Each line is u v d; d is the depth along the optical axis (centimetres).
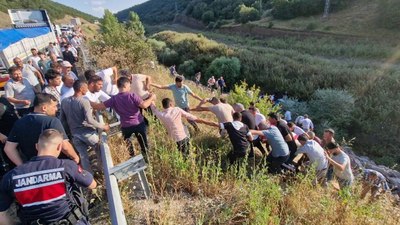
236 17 6106
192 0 9931
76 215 263
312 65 2236
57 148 266
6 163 394
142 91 633
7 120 425
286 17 4875
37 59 890
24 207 243
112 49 1316
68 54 1173
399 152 1359
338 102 1562
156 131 570
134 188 388
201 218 376
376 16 3438
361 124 1517
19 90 555
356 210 411
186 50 3181
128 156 466
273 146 564
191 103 1005
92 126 412
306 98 1941
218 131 682
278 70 2303
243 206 402
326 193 475
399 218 433
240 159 539
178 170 451
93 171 451
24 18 1831
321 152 565
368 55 2623
